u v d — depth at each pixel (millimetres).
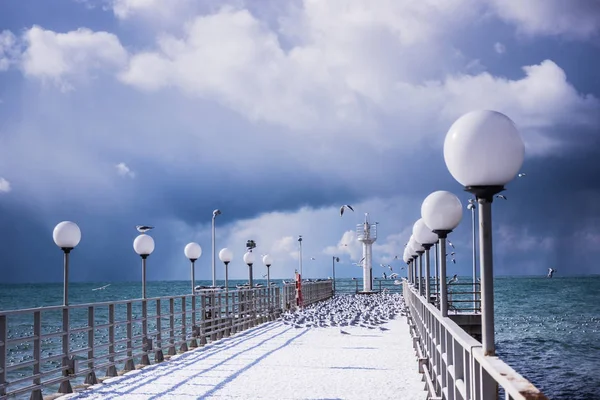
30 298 172250
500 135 6148
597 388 30438
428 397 12055
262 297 34938
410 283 31734
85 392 13312
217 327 25375
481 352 5652
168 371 16172
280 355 19188
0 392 11156
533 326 64688
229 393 12945
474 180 6242
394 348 20844
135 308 99938
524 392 3705
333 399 12242
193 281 27188
